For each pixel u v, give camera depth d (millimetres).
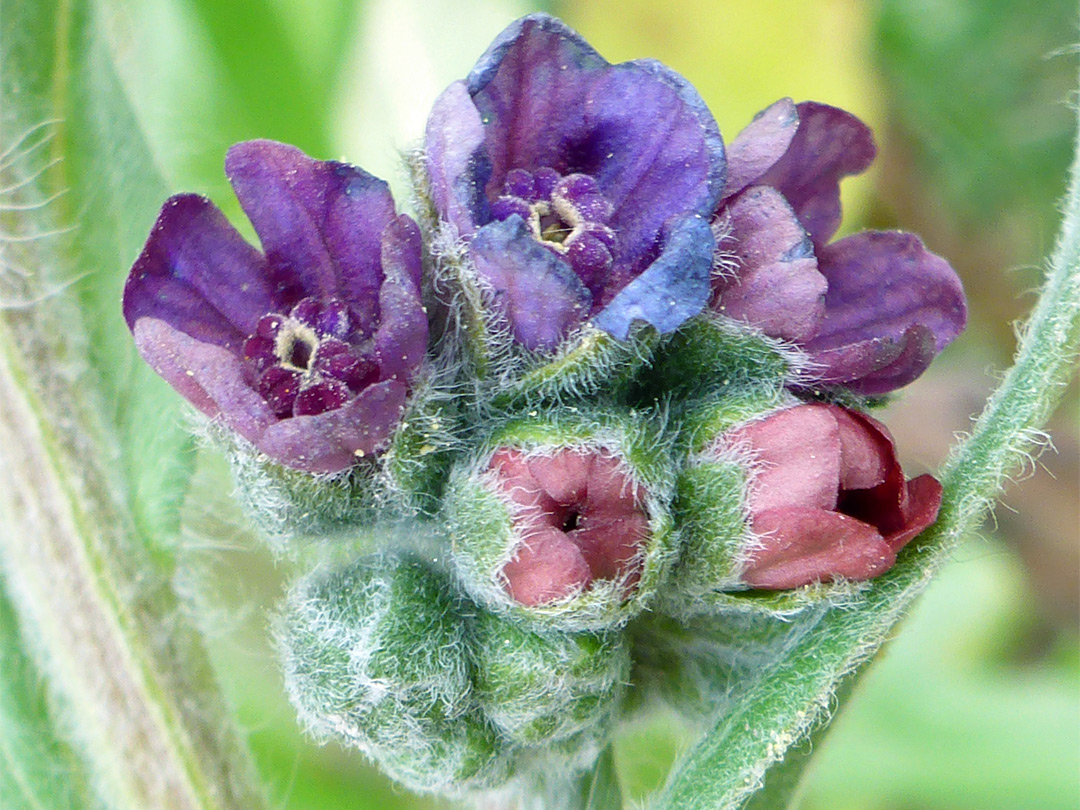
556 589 72
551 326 74
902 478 72
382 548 77
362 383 74
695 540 74
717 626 78
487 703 76
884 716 105
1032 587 127
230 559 96
